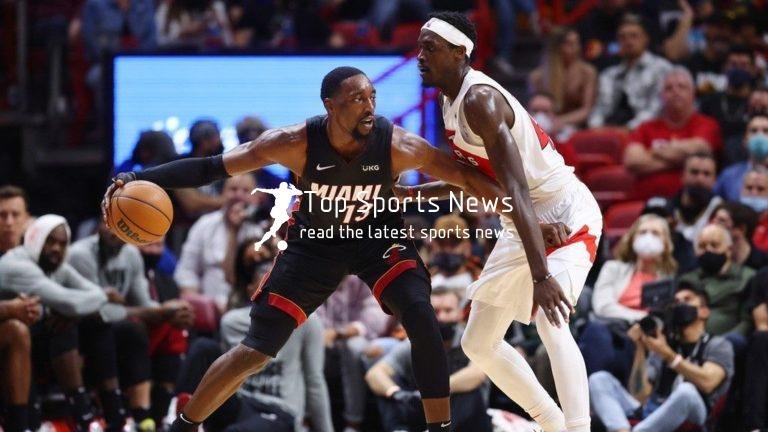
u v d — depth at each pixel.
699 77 27.92
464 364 18.88
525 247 12.81
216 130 24.20
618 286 20.02
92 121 32.94
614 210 24.47
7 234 19.77
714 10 30.00
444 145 27.14
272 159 13.70
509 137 13.09
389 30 31.95
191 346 19.42
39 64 34.31
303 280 13.98
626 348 19.11
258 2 33.12
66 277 19.03
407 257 14.02
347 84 13.24
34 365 18.97
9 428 18.16
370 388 20.19
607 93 27.89
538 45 33.50
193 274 23.03
